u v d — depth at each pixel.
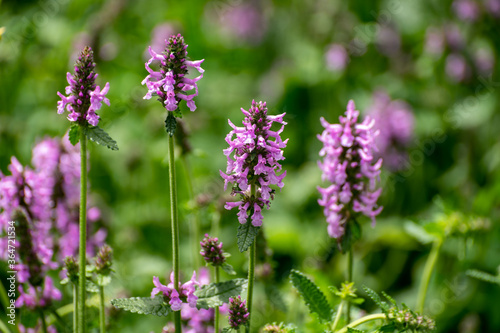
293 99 11.15
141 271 7.49
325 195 4.68
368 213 4.62
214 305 3.93
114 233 7.93
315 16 11.69
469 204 8.89
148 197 9.14
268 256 5.45
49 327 5.08
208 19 13.57
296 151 10.62
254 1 13.60
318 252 8.06
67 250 5.59
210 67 12.42
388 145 8.98
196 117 10.50
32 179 4.79
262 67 13.19
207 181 7.91
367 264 8.55
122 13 10.23
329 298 5.66
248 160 3.79
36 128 8.98
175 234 3.89
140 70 10.56
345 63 10.56
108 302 5.27
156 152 9.19
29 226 4.52
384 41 10.91
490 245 7.71
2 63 9.23
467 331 7.33
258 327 6.15
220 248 4.23
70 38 9.80
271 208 9.27
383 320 4.52
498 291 7.44
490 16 10.20
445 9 10.94
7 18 10.05
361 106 10.41
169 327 4.89
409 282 8.42
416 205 9.28
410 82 10.74
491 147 9.56
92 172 9.20
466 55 10.24
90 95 3.79
